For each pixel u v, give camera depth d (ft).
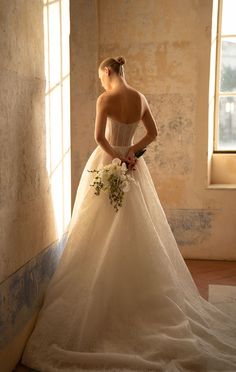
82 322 9.82
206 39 17.25
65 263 10.85
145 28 17.70
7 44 8.54
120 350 9.50
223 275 15.93
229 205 17.79
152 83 17.89
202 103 17.58
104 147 11.27
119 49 17.98
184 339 9.43
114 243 10.61
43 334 9.78
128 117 11.55
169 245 12.00
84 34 17.95
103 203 11.09
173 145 17.99
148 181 12.15
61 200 12.75
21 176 9.45
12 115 8.88
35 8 10.17
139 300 10.38
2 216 8.43
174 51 17.57
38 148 10.57
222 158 19.08
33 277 10.27
